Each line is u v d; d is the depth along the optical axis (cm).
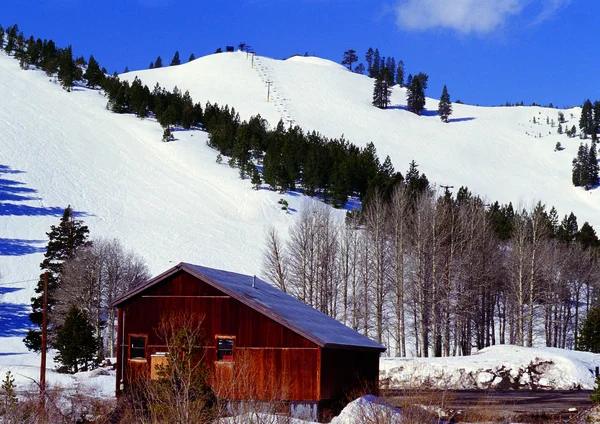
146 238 16550
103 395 5778
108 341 10944
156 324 5303
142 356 5341
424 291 10175
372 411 3534
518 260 11025
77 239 11806
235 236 17512
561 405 5397
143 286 5303
